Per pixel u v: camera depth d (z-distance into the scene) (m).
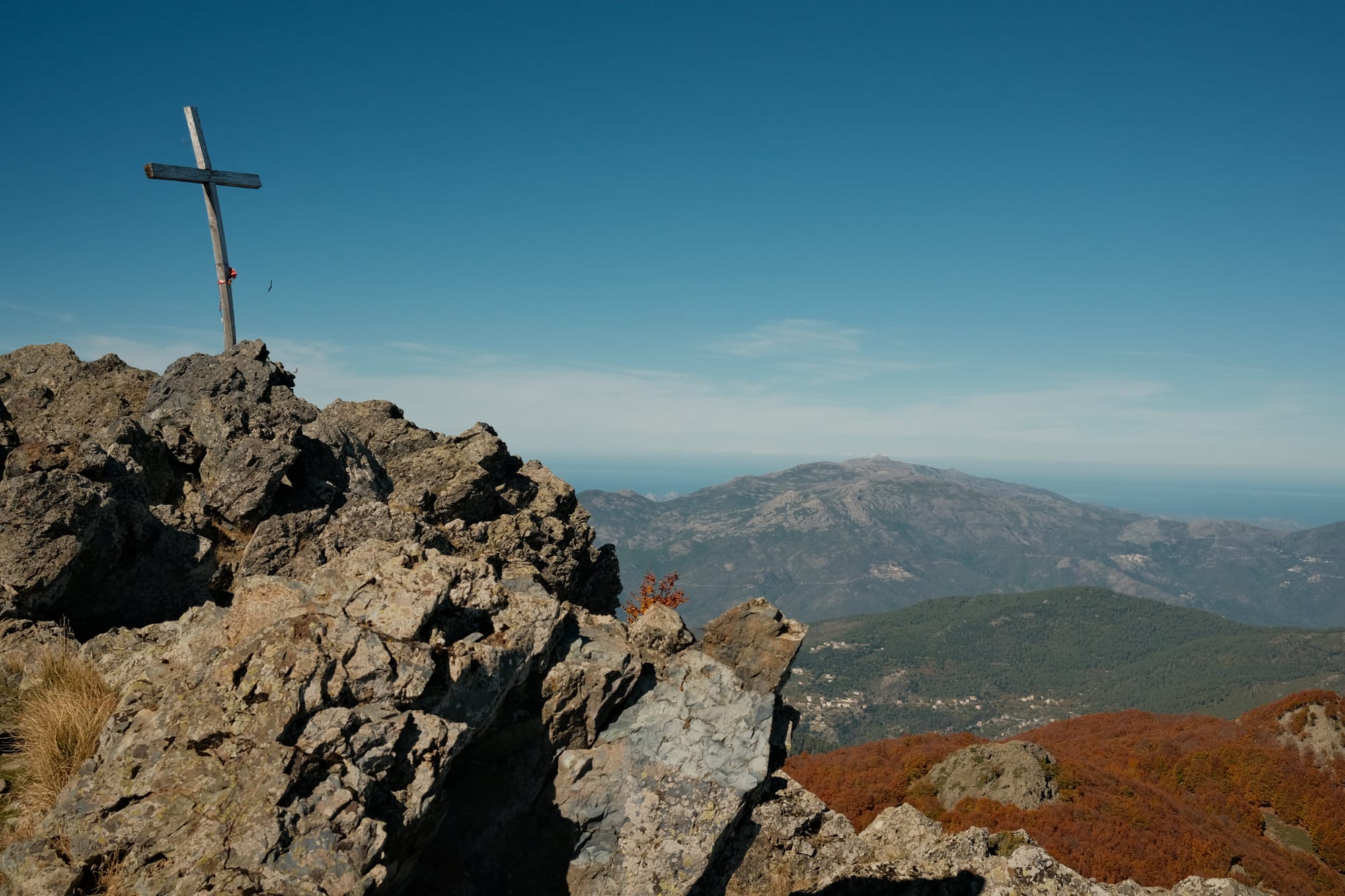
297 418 22.33
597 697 11.81
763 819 16.62
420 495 21.52
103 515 14.69
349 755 8.53
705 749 12.02
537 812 11.34
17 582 13.17
